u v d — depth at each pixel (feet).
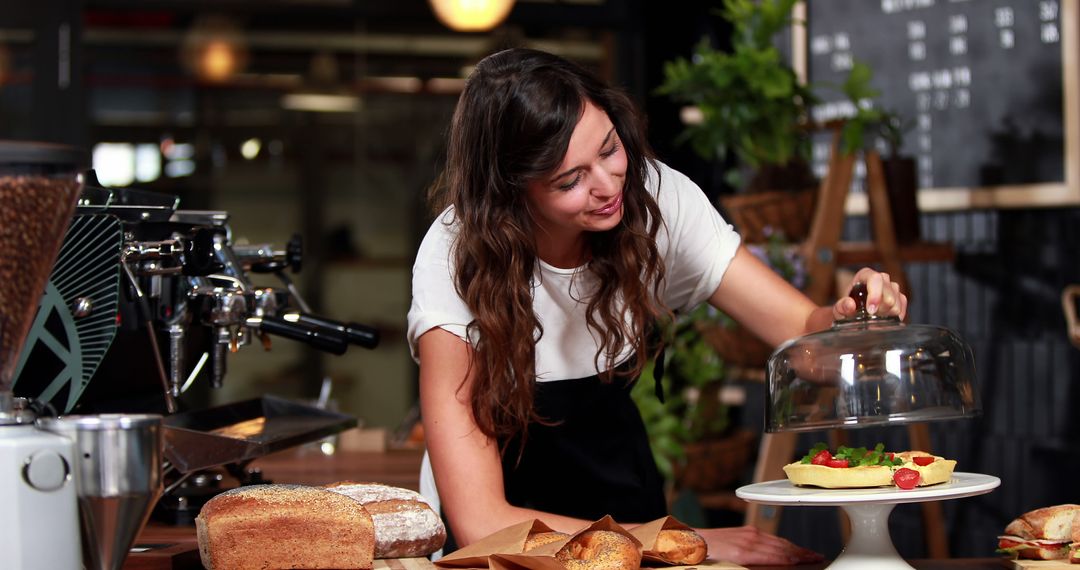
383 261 18.88
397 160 18.47
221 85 16.80
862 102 11.62
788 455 9.28
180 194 17.07
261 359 18.69
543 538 4.30
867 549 4.26
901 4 11.34
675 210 5.71
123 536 3.52
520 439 5.66
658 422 10.56
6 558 3.25
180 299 5.35
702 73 9.69
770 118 9.48
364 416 18.97
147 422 3.53
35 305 3.43
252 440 5.33
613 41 14.35
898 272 9.62
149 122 16.49
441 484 5.09
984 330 10.78
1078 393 9.91
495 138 4.88
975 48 10.71
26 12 13.56
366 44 16.65
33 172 3.26
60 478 3.34
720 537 4.90
